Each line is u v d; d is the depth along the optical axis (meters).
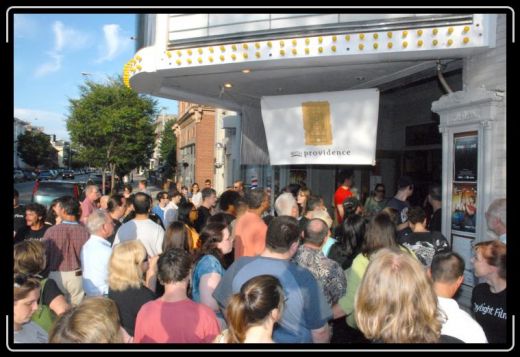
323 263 3.65
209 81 9.09
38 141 84.44
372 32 6.37
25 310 2.78
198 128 32.62
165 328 2.86
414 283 2.12
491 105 5.62
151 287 4.48
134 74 8.35
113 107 25.67
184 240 4.42
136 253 3.50
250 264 3.19
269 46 7.05
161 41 7.93
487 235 5.62
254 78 8.71
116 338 2.39
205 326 2.91
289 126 8.27
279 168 13.15
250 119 12.12
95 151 25.67
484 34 5.78
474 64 6.23
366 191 12.09
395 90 10.84
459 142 6.23
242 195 6.21
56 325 2.33
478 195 5.80
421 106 11.34
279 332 2.97
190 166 37.88
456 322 2.66
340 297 3.60
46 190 15.59
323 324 3.07
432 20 6.01
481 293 3.28
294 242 3.24
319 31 6.70
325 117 7.87
